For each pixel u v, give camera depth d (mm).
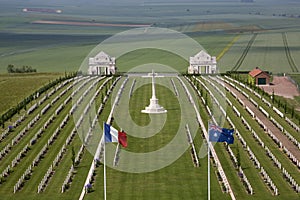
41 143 132500
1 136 137375
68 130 143500
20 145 131375
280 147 129125
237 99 182750
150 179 108312
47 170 113812
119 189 103125
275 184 105500
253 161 118625
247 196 99688
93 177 109375
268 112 165625
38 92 189250
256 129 145375
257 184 105562
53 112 163750
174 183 106125
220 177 109125
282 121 155125
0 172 112688
